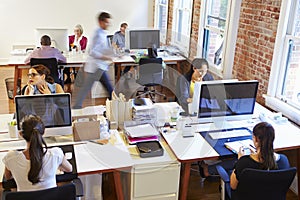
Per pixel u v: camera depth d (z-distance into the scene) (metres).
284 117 3.17
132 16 7.12
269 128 2.17
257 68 3.71
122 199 2.48
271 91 3.47
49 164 2.00
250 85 2.91
